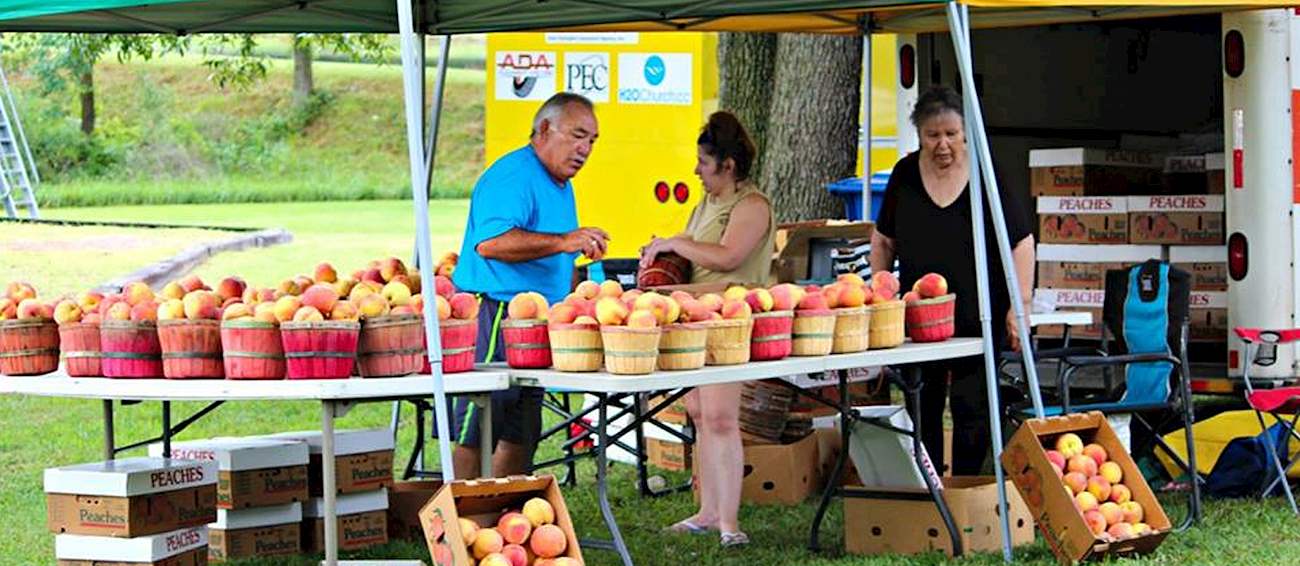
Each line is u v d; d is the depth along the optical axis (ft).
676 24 27.78
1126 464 21.86
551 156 22.07
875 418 22.75
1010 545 21.77
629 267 29.89
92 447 33.04
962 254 23.32
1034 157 29.96
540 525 17.63
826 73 42.96
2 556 23.45
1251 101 26.27
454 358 18.53
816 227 28.91
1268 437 25.55
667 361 18.66
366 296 18.35
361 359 18.31
